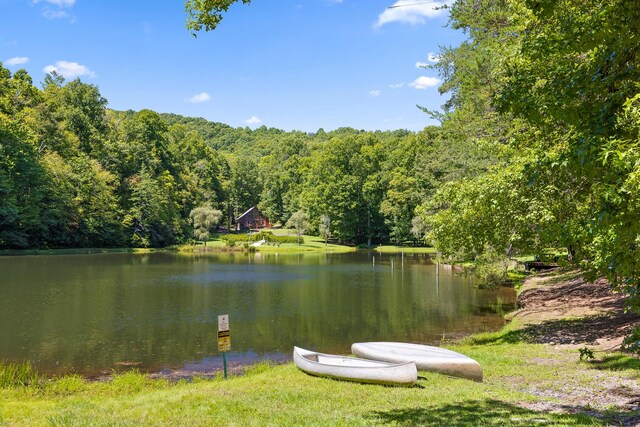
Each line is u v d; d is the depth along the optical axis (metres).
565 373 11.31
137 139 98.50
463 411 8.36
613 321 16.92
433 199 18.23
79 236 74.38
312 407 9.16
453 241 17.53
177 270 48.31
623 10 6.21
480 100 23.11
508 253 24.77
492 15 21.08
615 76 6.67
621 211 5.54
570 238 6.95
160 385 13.94
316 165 103.12
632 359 11.79
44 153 73.25
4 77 72.88
